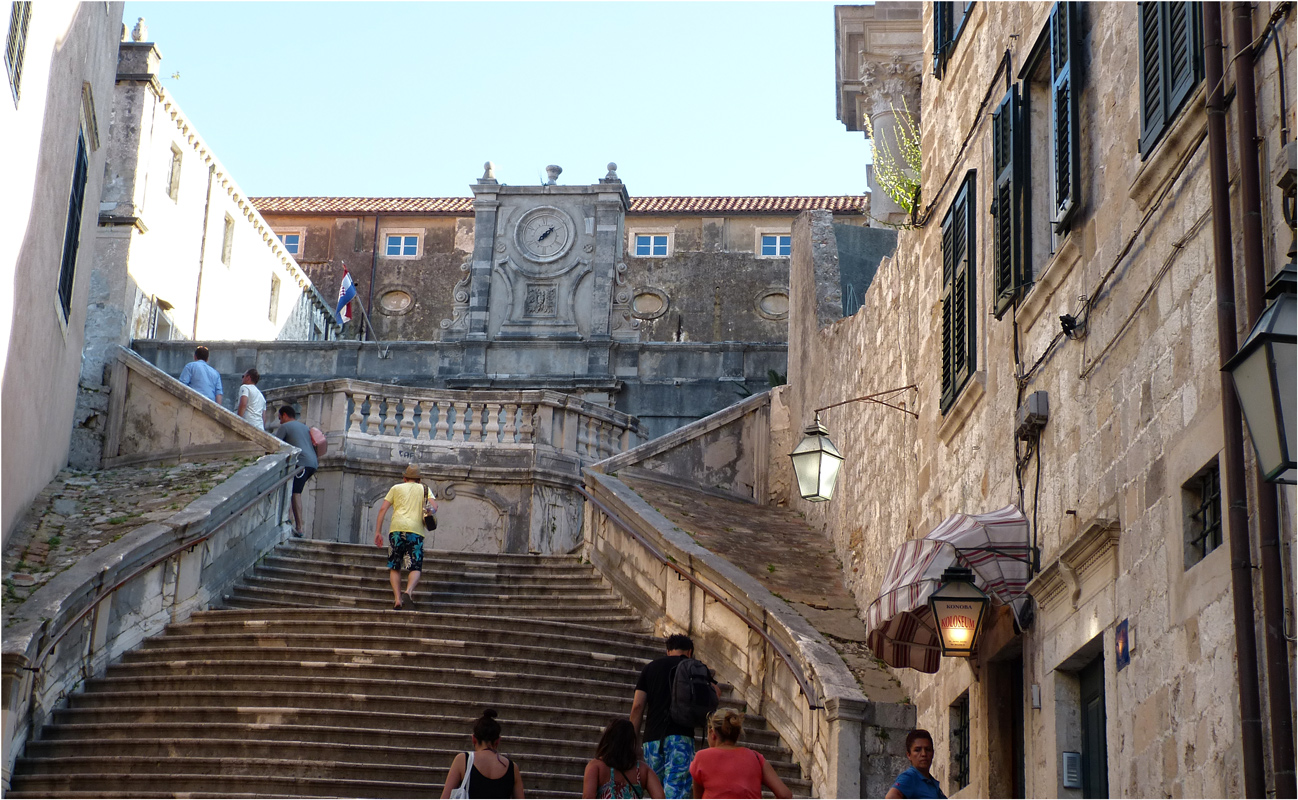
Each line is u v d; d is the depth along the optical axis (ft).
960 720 42.45
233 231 123.44
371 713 45.70
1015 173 39.09
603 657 52.75
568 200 123.13
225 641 52.60
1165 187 29.66
